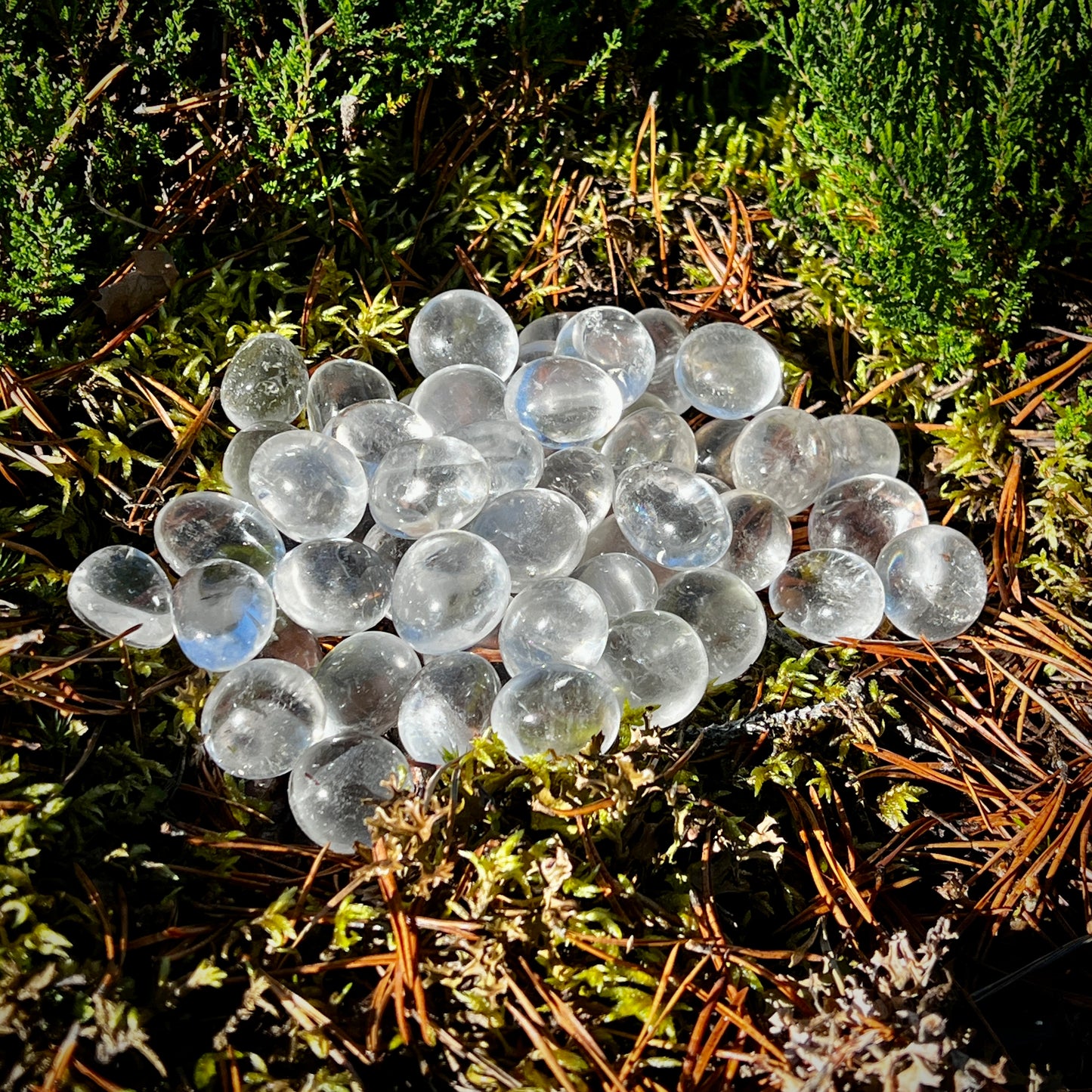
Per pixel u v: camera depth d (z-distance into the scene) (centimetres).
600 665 26
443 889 25
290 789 25
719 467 31
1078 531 31
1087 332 33
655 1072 24
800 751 28
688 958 25
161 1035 23
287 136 32
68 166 31
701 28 36
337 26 31
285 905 24
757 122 37
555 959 24
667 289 35
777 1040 23
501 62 35
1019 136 32
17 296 29
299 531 27
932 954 23
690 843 26
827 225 34
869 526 29
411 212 35
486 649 29
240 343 32
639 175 36
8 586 27
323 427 30
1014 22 30
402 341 33
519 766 26
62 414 30
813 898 26
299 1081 23
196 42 33
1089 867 27
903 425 33
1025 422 33
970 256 31
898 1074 22
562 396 28
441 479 27
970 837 27
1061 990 25
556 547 27
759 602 27
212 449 31
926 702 29
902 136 31
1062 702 29
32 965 23
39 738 26
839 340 34
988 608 30
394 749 25
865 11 30
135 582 26
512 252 35
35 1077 22
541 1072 23
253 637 26
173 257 32
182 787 26
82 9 31
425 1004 23
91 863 25
